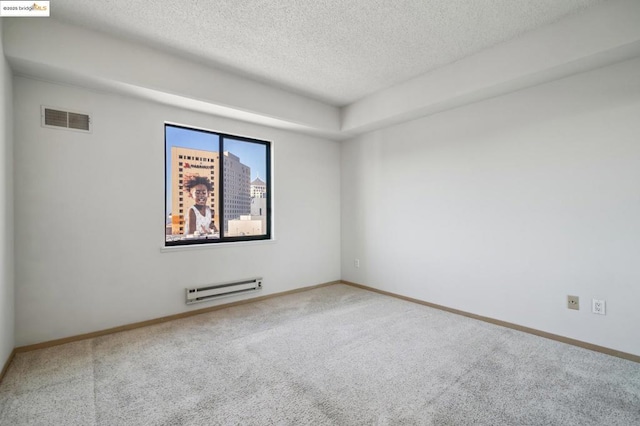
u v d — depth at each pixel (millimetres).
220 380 2002
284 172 4145
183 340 2641
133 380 1999
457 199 3314
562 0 2072
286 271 4160
